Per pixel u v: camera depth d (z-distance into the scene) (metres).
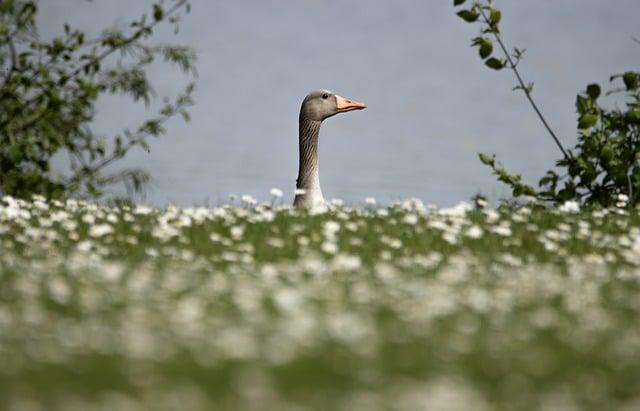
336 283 11.21
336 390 7.93
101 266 11.84
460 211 15.31
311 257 12.52
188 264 12.27
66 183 20.94
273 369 8.38
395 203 16.52
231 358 8.55
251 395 7.70
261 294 10.59
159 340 8.97
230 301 10.41
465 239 14.09
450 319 9.96
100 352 8.59
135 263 12.28
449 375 8.37
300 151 19.55
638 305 10.71
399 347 9.02
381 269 11.88
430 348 9.01
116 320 9.57
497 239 14.22
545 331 9.71
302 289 10.79
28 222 14.72
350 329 9.23
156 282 11.12
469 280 11.59
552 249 13.59
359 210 16.17
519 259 13.13
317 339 9.07
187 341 8.96
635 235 14.38
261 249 13.16
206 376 8.16
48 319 9.52
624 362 8.82
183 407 7.42
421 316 9.84
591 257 13.09
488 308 10.38
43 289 10.63
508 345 9.17
